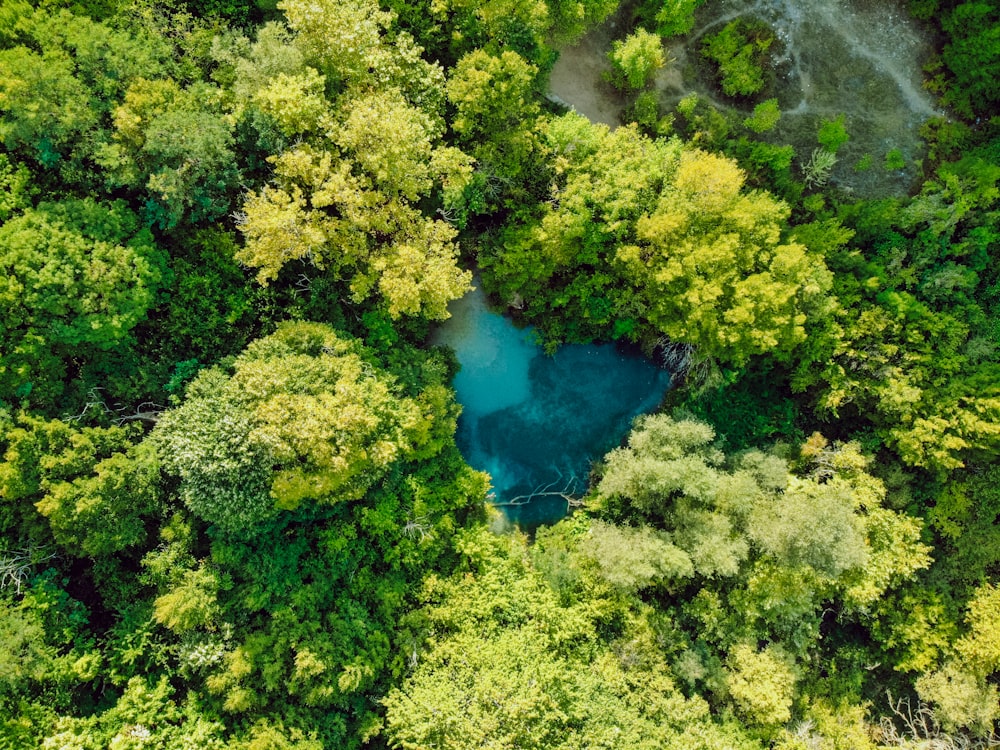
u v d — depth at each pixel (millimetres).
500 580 27484
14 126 21906
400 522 26453
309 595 24750
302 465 23281
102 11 24109
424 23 26109
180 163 23125
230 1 25609
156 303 24594
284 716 24156
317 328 24828
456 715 23891
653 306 27828
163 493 24562
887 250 28938
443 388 27156
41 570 24219
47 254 21625
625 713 26672
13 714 22141
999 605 28234
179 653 23812
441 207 28109
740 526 27953
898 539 27922
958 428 27625
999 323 28516
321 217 24188
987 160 29344
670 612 28734
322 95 23625
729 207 25875
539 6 24844
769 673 26875
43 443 22469
